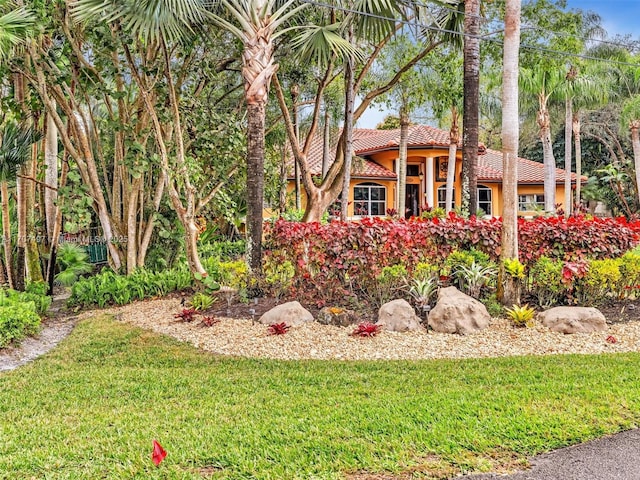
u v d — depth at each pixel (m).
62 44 10.23
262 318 7.52
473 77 9.55
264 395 4.79
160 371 5.77
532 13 11.80
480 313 6.98
